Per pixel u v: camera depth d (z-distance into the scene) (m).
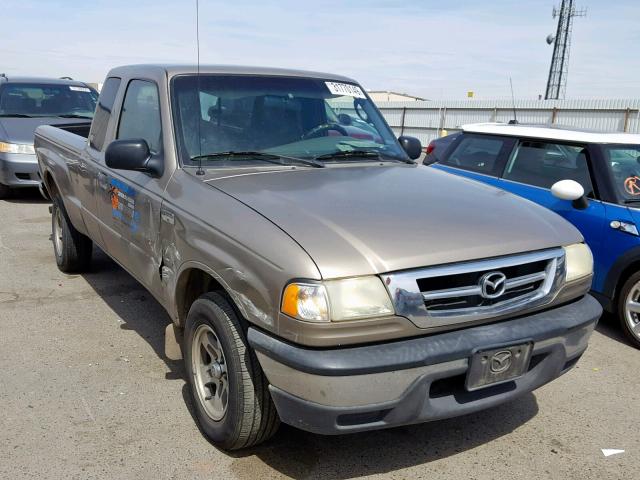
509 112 32.41
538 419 3.66
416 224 2.88
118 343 4.54
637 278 4.84
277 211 2.92
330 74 4.64
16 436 3.29
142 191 3.81
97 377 3.99
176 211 3.36
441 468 3.13
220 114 3.85
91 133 5.02
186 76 3.95
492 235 2.90
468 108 33.97
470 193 3.50
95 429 3.38
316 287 2.51
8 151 9.52
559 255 3.05
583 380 4.23
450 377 2.79
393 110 37.69
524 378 2.98
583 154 5.53
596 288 5.18
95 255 6.90
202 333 3.24
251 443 3.09
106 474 2.99
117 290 5.73
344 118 4.34
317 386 2.54
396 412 2.64
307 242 2.65
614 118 28.58
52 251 7.05
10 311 5.14
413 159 4.64
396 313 2.58
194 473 3.02
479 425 3.56
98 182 4.60
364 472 3.08
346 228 2.76
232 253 2.85
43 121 10.24
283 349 2.60
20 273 6.18
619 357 4.68
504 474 3.09
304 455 3.21
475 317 2.74
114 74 4.84
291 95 4.18
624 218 4.97
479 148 6.68
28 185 9.65
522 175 6.04
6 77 11.27
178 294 3.43
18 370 4.06
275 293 2.60
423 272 2.64
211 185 3.32
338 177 3.55
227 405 3.01
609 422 3.65
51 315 5.07
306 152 3.91
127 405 3.65
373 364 2.53
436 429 3.50
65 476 2.97
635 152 5.46
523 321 2.90
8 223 8.42
